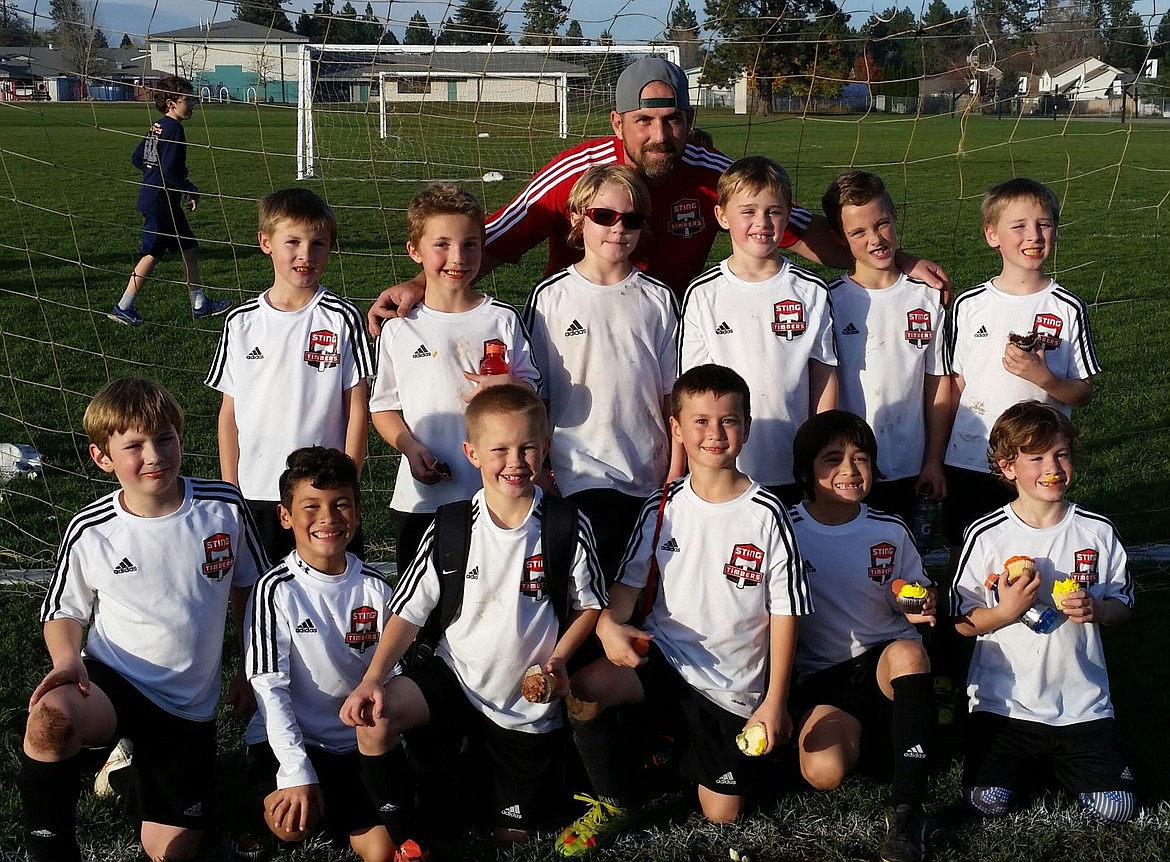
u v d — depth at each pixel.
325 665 2.89
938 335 3.70
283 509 2.92
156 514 2.89
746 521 2.99
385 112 15.93
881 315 3.66
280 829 2.65
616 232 3.35
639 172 3.73
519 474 2.81
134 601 2.84
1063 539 3.11
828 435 3.06
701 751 2.91
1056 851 2.76
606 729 2.79
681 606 3.04
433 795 2.97
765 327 3.48
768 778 3.06
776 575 2.96
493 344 3.35
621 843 2.83
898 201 16.59
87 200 16.06
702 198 3.90
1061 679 3.01
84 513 2.89
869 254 3.62
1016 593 2.94
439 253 3.34
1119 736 3.21
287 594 2.88
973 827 2.87
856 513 3.16
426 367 3.40
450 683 2.90
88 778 3.05
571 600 2.93
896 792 2.77
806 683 3.14
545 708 2.92
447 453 3.40
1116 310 9.29
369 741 2.70
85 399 6.57
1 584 4.23
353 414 3.51
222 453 3.58
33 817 2.53
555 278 3.50
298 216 3.41
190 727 2.84
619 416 3.44
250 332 3.51
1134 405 6.63
